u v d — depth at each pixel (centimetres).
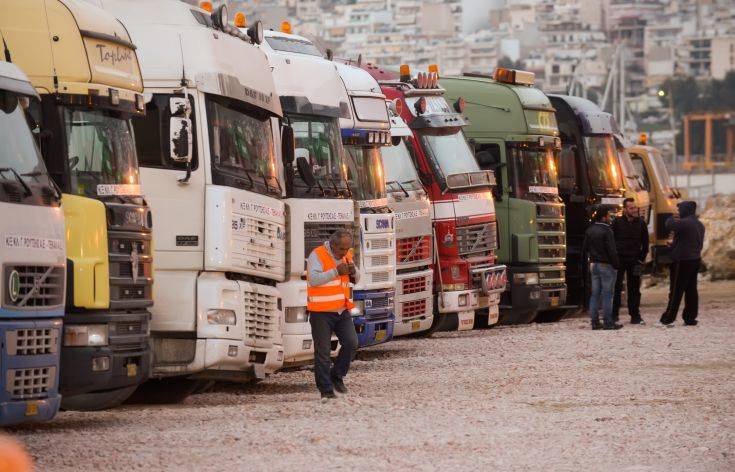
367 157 4784
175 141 3400
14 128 2703
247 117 3712
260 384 4225
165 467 2445
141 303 3156
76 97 2994
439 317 5750
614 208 7362
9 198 2633
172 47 3494
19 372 2672
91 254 2952
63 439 2789
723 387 3834
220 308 3491
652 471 2436
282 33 4481
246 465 2469
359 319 4647
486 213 5931
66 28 3008
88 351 2975
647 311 7825
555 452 2642
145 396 3731
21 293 2667
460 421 3095
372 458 2558
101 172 3058
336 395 3619
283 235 3888
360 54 5928
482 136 6525
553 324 6744
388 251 4816
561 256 6738
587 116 7281
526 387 3875
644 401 3512
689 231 6209
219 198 3472
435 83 5869
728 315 7012
